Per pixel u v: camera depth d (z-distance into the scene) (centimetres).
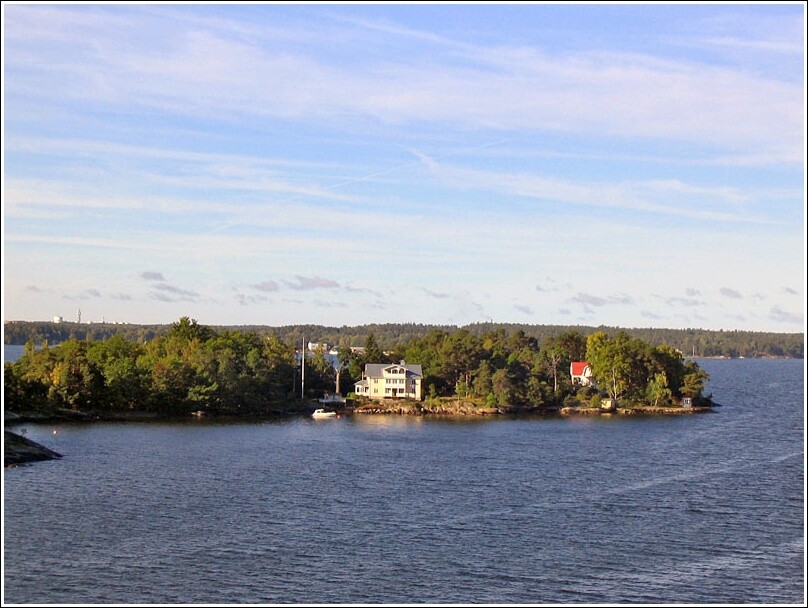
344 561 6888
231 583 6381
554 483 9956
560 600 6181
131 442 12644
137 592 6172
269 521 7962
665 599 6228
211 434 13812
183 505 8500
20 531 7462
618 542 7500
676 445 13212
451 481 9969
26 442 11212
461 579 6544
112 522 7812
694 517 8369
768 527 8038
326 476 10150
